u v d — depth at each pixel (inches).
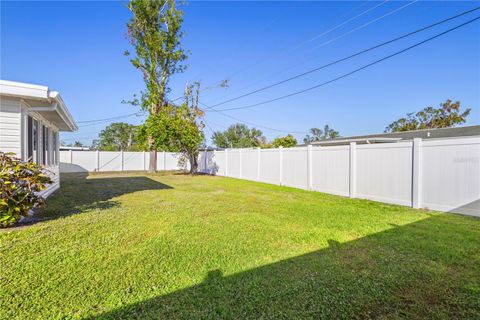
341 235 167.0
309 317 81.9
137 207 255.6
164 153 933.2
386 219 210.2
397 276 110.0
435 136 534.3
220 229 178.7
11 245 141.7
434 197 244.5
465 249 141.8
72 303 87.4
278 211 240.1
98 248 139.3
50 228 176.4
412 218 213.6
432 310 86.4
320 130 2174.0
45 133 350.6
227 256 130.9
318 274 111.8
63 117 319.9
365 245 148.4
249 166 567.8
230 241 153.9
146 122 650.2
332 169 356.2
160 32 705.0
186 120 658.8
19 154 215.3
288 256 131.9
